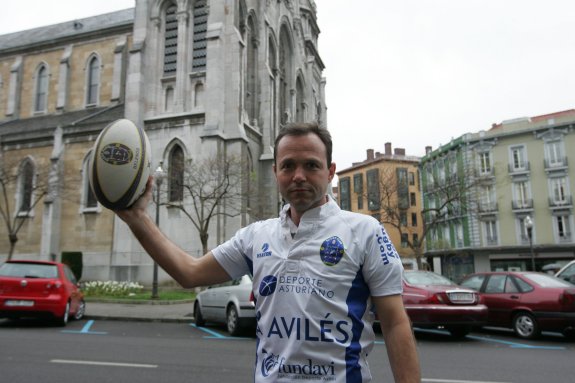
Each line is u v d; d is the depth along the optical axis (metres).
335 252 1.86
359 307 1.84
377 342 10.27
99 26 36.47
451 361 7.97
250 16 32.16
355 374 1.74
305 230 1.93
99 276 27.45
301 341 1.75
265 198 30.41
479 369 7.27
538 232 45.84
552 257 44.75
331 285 1.82
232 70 27.45
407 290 10.68
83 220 28.73
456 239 51.59
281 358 1.78
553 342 10.37
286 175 1.99
